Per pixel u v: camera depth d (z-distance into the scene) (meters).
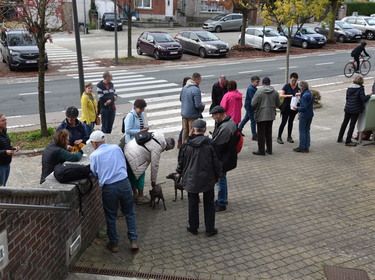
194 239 6.26
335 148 10.78
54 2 11.21
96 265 5.54
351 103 10.59
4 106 15.98
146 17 46.50
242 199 7.70
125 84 19.75
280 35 30.28
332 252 5.89
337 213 7.12
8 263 4.04
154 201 7.27
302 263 5.61
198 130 6.14
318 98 15.52
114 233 5.79
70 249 5.34
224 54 27.73
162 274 5.34
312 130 12.61
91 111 10.47
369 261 5.68
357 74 22.11
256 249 5.97
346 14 53.34
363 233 6.44
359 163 9.65
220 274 5.35
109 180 5.59
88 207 5.93
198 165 6.07
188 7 47.44
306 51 30.47
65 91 18.36
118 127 13.22
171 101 16.59
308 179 8.67
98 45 33.19
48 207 4.36
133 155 6.91
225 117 6.93
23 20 10.73
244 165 9.52
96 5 45.81
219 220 6.88
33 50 22.64
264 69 23.48
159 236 6.34
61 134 6.13
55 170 5.37
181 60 26.84
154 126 13.32
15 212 4.12
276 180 8.62
